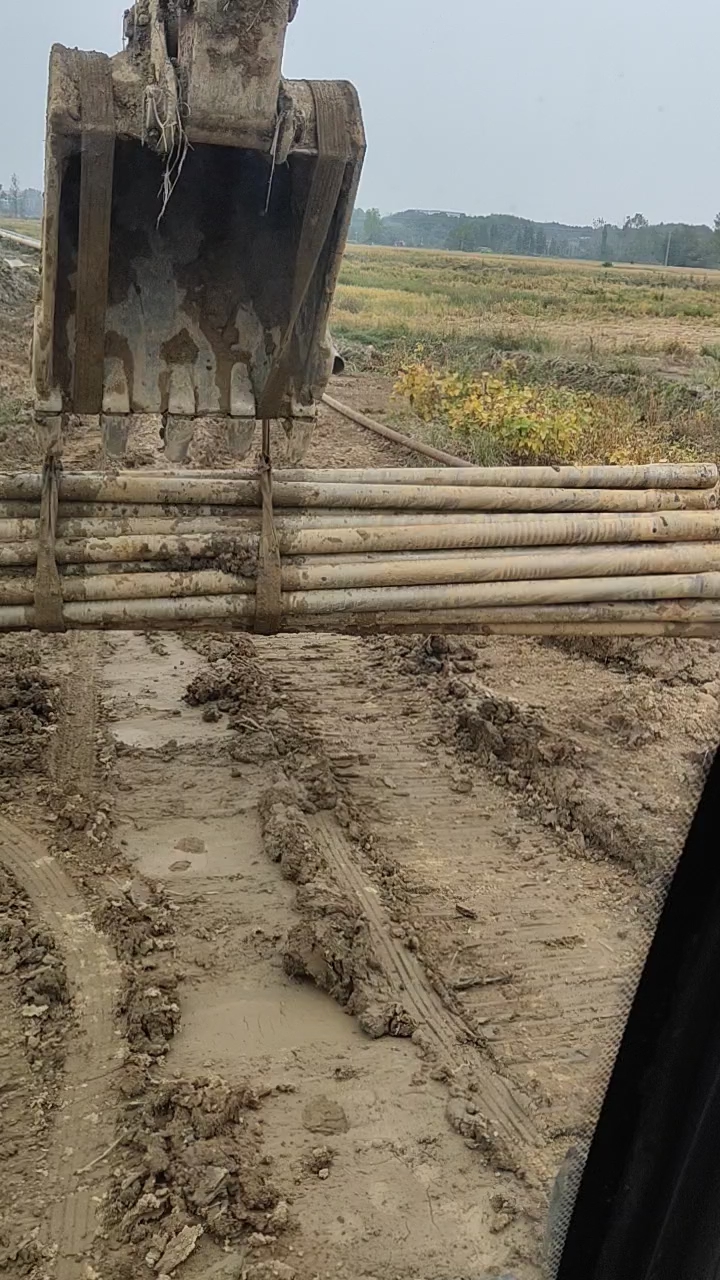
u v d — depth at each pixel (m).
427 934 4.96
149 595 5.16
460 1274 3.37
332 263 4.76
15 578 5.10
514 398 13.99
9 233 35.94
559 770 6.21
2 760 6.31
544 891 5.34
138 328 5.05
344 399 17.97
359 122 4.41
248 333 5.14
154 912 5.04
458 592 5.36
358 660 8.15
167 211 5.09
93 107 4.17
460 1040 4.34
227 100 4.18
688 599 5.64
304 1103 4.01
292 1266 3.38
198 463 12.77
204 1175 3.60
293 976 4.67
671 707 7.20
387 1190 3.67
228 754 6.58
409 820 5.96
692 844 1.94
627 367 20.06
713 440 14.74
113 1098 3.99
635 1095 2.02
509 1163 3.76
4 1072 4.11
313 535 5.27
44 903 5.09
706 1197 1.86
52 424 4.98
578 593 5.47
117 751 6.53
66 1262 3.37
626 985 2.11
